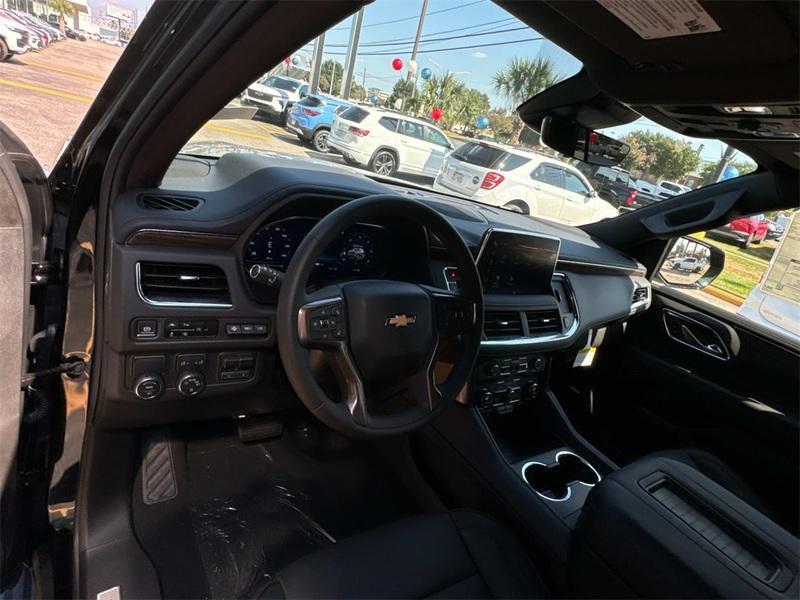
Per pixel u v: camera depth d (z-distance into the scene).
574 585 1.15
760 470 1.87
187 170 1.57
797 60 0.88
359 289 1.11
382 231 1.50
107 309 1.13
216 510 1.56
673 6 0.81
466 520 1.20
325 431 1.84
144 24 0.84
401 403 1.33
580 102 1.45
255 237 1.34
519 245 1.68
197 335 1.20
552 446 1.85
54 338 1.20
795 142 1.33
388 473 1.88
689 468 1.23
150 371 1.18
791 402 1.81
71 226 1.23
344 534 1.60
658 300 2.25
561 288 1.92
